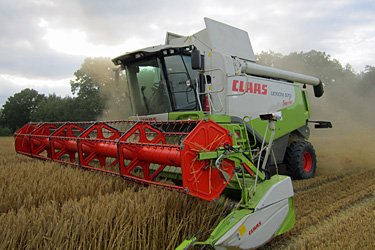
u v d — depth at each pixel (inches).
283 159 265.0
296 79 291.3
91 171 168.6
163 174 180.9
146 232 106.3
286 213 131.6
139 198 116.6
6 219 95.6
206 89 207.5
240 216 107.8
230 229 102.6
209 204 125.4
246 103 219.1
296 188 224.5
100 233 90.9
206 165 108.6
